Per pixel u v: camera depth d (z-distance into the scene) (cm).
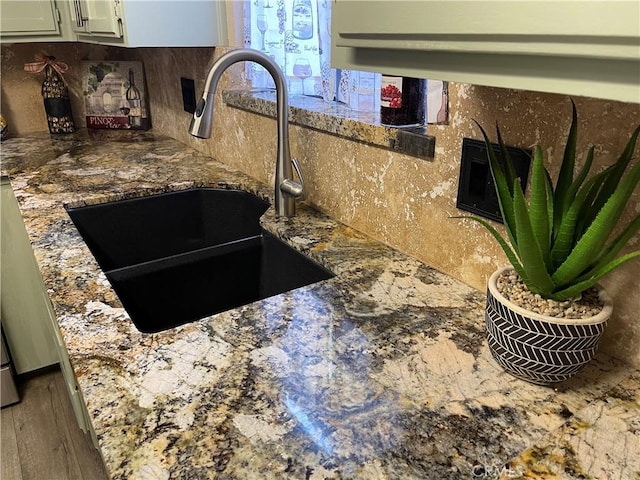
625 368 70
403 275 96
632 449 56
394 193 104
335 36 63
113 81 226
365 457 56
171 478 53
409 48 53
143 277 143
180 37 154
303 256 110
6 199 175
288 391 65
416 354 73
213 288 146
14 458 174
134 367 70
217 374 69
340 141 115
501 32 43
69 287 91
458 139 87
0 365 191
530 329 62
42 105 228
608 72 39
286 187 120
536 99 73
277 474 53
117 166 170
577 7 38
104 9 156
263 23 149
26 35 193
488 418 61
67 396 202
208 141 182
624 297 69
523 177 77
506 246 69
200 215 156
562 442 57
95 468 170
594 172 69
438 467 54
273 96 146
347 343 76
